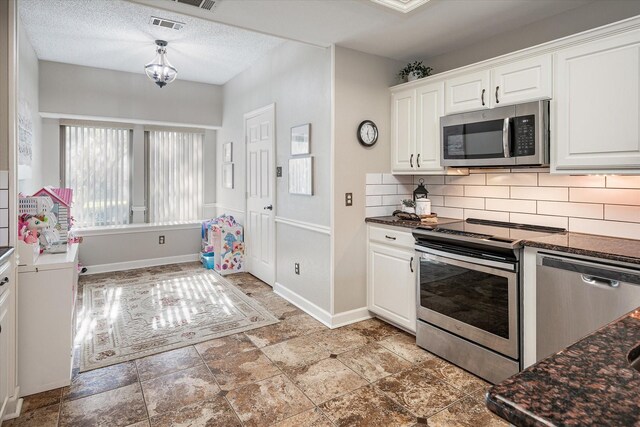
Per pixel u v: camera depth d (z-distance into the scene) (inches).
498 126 95.6
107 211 202.5
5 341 74.4
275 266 161.2
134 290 163.0
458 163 106.3
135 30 139.9
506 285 85.0
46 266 85.7
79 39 149.3
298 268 143.4
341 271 124.7
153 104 202.7
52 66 177.0
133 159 207.2
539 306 80.0
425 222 115.3
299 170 139.5
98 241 193.6
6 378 75.3
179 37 146.9
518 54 92.0
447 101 110.9
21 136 126.9
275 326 124.0
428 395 84.7
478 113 100.6
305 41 116.9
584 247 74.9
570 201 96.8
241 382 90.0
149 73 147.9
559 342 76.8
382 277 123.2
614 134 76.2
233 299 151.5
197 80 210.8
